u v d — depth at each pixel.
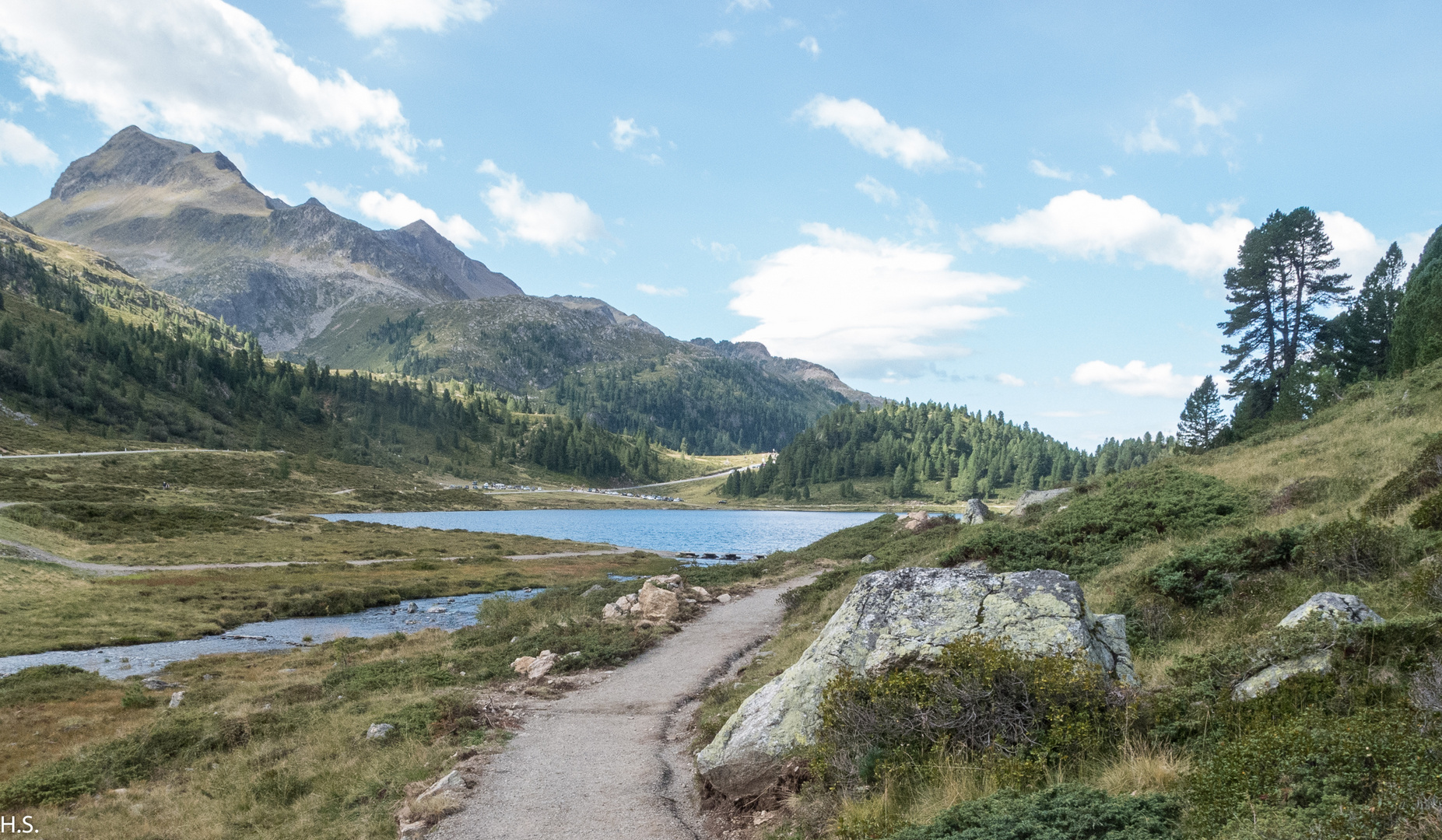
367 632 42.50
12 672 32.59
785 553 62.16
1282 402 51.94
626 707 19.91
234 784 16.31
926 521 56.50
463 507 189.75
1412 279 59.62
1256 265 58.84
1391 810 5.38
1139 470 41.56
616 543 111.75
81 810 16.39
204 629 41.88
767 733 11.88
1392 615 11.28
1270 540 16.16
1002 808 7.56
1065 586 11.57
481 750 15.95
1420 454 19.31
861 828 8.58
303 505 143.50
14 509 72.75
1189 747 8.26
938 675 10.55
